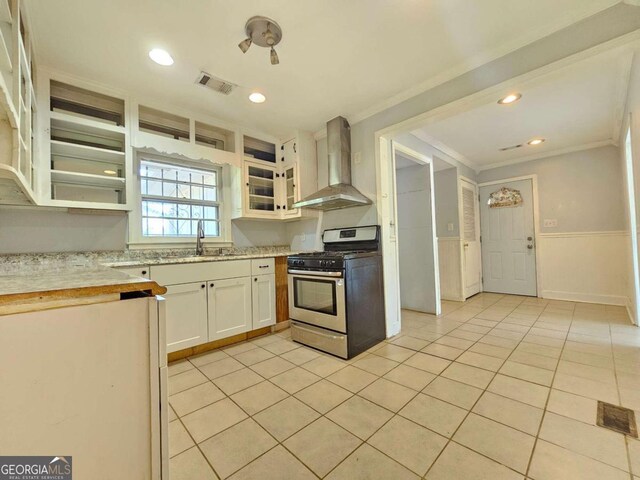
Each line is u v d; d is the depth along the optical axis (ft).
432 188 11.76
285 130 10.82
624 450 3.96
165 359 2.82
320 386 5.98
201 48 6.18
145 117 8.71
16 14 3.57
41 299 2.21
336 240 10.03
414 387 5.83
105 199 7.99
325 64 6.84
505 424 4.60
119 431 2.53
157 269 7.13
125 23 5.40
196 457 4.05
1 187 4.29
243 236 11.21
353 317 7.59
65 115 6.86
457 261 14.06
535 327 9.47
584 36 5.42
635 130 7.30
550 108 9.34
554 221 13.88
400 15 5.40
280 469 3.82
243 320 8.75
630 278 10.37
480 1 5.13
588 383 5.75
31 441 2.17
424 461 3.89
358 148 9.68
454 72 7.11
